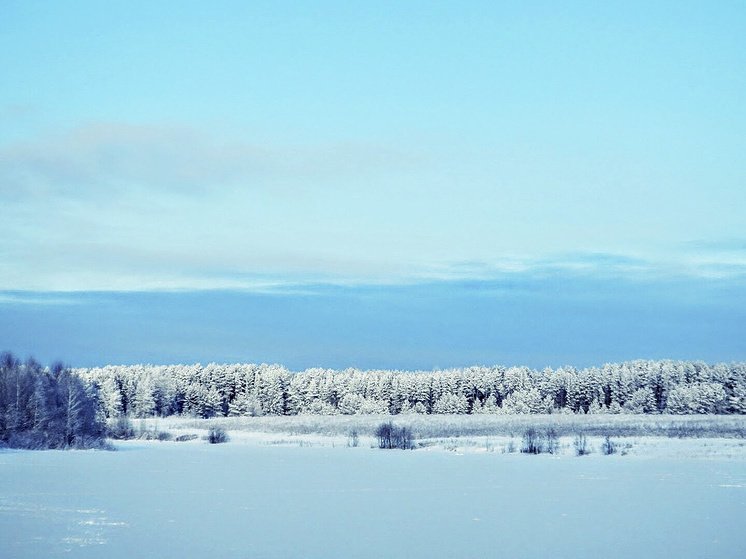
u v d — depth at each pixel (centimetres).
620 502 3041
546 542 2244
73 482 3616
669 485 3588
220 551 2073
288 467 4494
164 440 7569
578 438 6341
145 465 4572
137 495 3162
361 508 2850
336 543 2202
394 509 2831
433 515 2705
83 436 6456
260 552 2070
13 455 5384
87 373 13875
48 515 2617
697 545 2214
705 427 7500
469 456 5300
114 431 7644
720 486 3547
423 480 3778
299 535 2312
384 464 4681
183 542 2183
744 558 2053
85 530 2344
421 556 2052
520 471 4241
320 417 12619
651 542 2253
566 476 3959
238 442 7156
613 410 14112
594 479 3812
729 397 12719
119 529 2367
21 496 3108
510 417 11225
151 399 13575
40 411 6525
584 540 2277
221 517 2620
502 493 3306
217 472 4128
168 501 2994
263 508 2834
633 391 14225
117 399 12112
